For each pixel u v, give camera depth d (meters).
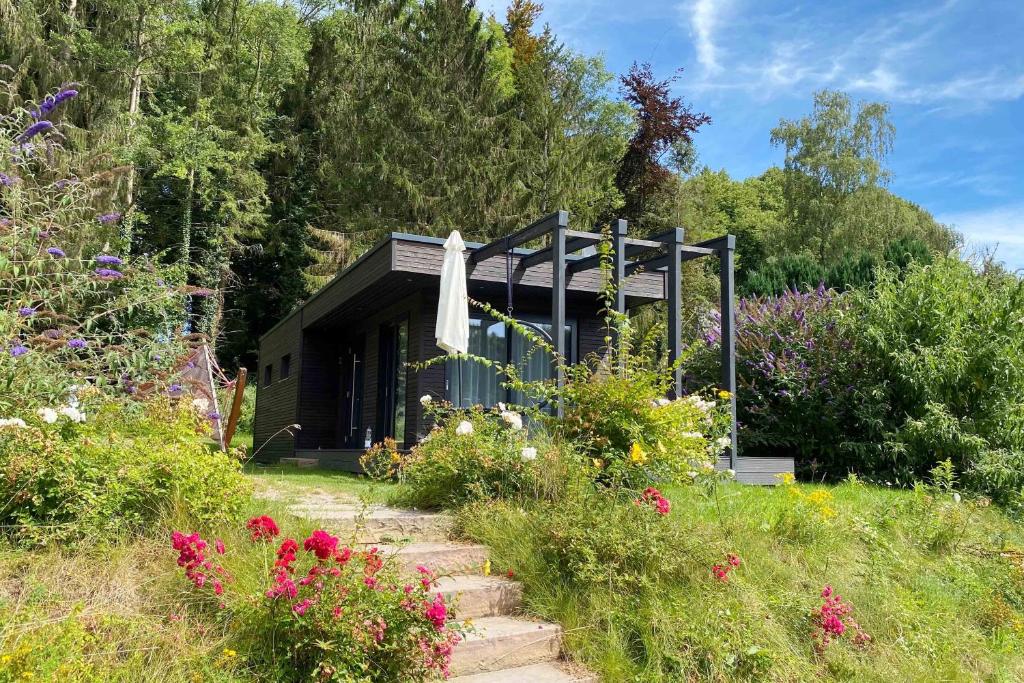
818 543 6.16
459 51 24.14
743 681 4.21
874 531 6.59
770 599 4.91
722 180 39.00
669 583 4.80
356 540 4.62
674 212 28.00
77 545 4.05
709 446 8.07
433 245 10.40
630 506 5.44
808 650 4.67
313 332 15.54
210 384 8.06
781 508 6.64
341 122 25.52
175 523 4.40
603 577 4.66
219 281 24.77
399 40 24.94
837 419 11.85
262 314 30.12
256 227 26.81
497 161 23.28
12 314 5.24
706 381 13.26
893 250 20.97
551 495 5.84
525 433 6.65
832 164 34.62
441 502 6.08
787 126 36.22
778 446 12.57
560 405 7.44
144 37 22.98
